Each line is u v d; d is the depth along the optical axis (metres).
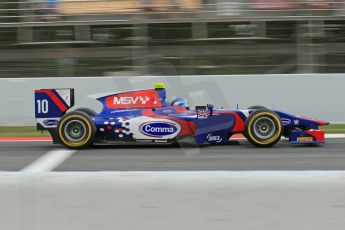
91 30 23.89
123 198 5.79
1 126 21.50
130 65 23.45
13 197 5.86
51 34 24.03
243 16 22.97
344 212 5.65
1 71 23.64
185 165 9.73
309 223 5.64
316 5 22.48
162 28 23.47
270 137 12.13
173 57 23.33
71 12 23.73
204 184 5.80
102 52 23.70
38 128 12.78
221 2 23.22
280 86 21.02
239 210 5.73
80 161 10.50
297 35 22.91
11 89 21.61
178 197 5.77
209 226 5.68
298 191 5.75
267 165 9.56
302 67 22.50
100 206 5.78
